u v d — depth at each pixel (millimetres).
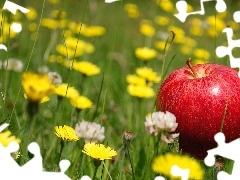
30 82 599
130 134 699
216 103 717
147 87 867
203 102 718
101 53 1376
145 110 981
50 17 1418
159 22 1560
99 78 1149
